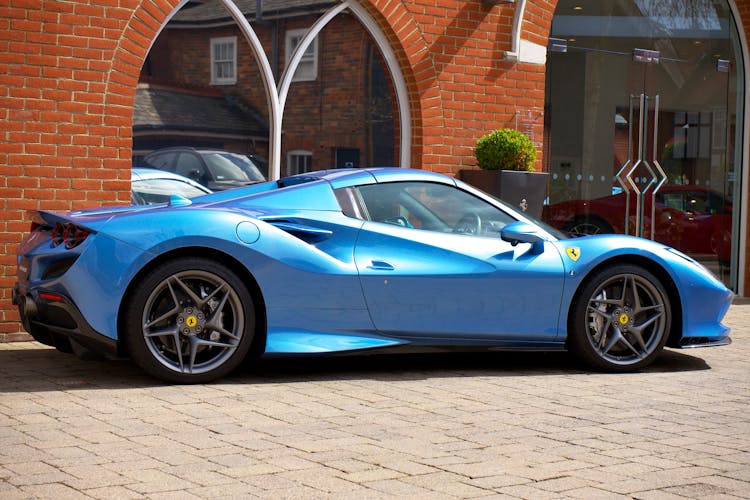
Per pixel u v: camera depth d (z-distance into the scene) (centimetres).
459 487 343
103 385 523
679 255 636
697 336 636
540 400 516
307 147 864
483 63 938
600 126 1048
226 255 538
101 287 509
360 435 422
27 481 338
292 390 525
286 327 550
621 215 1064
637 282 621
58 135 725
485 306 588
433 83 909
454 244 588
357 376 577
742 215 1120
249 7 827
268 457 379
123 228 517
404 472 361
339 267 557
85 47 732
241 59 827
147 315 520
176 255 527
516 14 951
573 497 336
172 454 380
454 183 609
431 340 581
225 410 468
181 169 796
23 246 565
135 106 770
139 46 755
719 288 640
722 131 1117
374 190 588
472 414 474
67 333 521
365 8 877
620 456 396
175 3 773
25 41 710
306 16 855
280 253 544
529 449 404
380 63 898
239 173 830
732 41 1121
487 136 912
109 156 746
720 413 493
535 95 974
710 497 341
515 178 888
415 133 909
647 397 533
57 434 410
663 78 1085
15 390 506
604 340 614
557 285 601
